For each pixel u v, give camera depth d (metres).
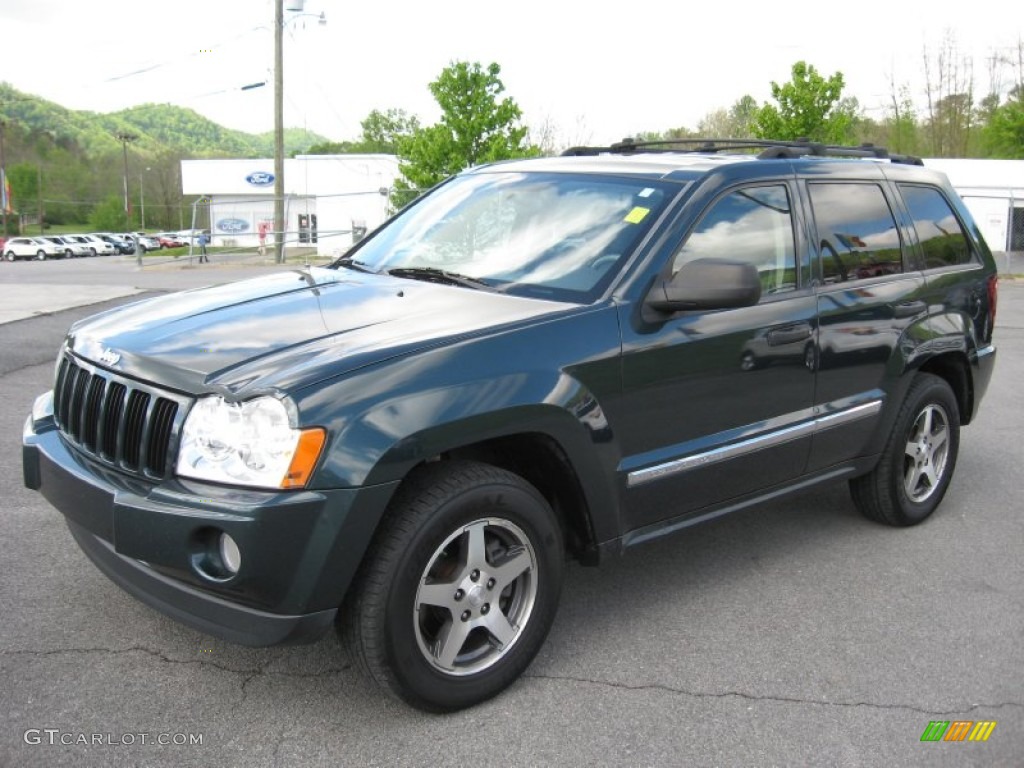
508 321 3.23
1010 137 38.50
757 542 4.81
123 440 3.01
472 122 23.70
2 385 7.57
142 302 3.89
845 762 2.96
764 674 3.47
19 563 4.11
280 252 29.77
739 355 3.79
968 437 7.01
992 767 2.96
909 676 3.49
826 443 4.32
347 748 2.93
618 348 3.38
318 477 2.71
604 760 2.92
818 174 4.41
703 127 53.41
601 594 4.12
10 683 3.18
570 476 3.33
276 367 2.87
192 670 3.32
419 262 4.12
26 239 58.19
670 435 3.61
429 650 3.04
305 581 2.74
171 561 2.76
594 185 4.07
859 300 4.38
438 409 2.89
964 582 4.36
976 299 5.24
